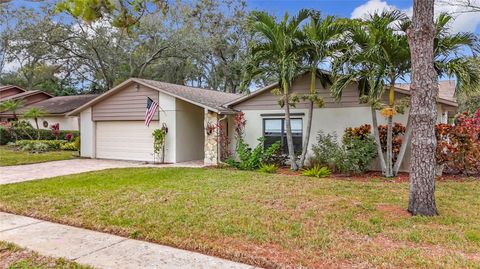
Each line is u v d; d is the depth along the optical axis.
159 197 7.00
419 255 3.94
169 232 4.84
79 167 12.53
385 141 10.44
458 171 10.21
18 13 22.33
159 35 25.95
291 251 4.11
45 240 4.66
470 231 4.75
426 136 5.47
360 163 10.09
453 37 8.51
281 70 10.75
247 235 4.67
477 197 6.87
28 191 7.80
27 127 20.84
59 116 22.34
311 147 11.80
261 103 12.85
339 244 4.32
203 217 5.52
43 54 25.36
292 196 7.05
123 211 5.95
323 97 11.73
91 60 27.05
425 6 5.40
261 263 3.80
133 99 14.87
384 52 8.87
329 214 5.66
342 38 9.97
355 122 11.23
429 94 5.43
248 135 13.12
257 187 8.06
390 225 5.07
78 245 4.46
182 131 14.38
